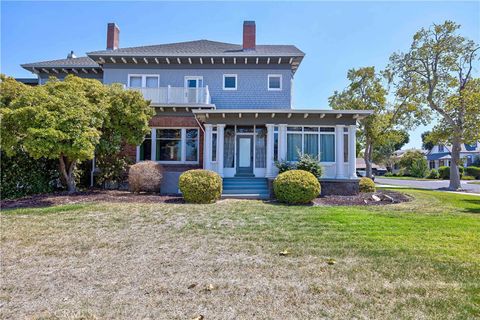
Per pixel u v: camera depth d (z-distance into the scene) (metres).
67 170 13.29
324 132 14.86
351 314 3.13
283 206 10.53
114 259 4.93
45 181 12.91
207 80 18.81
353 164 14.48
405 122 25.47
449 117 21.08
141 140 14.29
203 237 6.30
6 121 9.96
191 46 20.17
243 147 16.48
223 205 10.62
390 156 50.59
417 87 23.17
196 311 3.20
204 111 14.25
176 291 3.70
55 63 19.83
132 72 18.75
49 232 6.65
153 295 3.59
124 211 9.07
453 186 21.41
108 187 15.22
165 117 17.22
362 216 8.46
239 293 3.64
